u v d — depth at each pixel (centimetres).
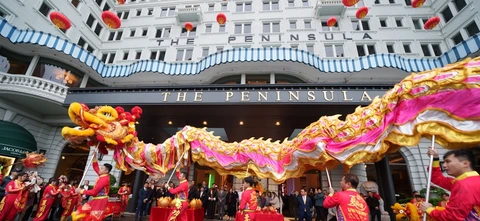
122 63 1731
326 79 1412
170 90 1027
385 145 282
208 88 1013
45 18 1421
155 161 506
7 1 1234
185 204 544
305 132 401
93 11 1795
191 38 1777
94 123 436
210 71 1428
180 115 1077
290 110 982
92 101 1038
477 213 193
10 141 1099
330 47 1617
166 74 1415
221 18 1477
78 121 432
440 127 235
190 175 1533
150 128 1278
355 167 1272
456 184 213
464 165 216
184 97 987
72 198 742
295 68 1362
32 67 1290
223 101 957
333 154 335
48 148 1403
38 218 672
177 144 517
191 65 1437
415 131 249
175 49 1733
